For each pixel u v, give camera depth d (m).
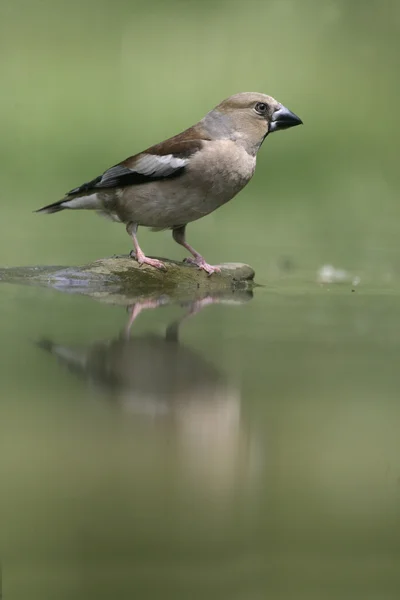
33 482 6.16
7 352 9.42
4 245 17.17
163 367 8.94
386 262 16.20
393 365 9.20
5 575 5.10
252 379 8.63
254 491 6.14
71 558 5.27
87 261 15.25
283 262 16.02
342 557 5.38
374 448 6.95
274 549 5.44
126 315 11.46
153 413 7.62
